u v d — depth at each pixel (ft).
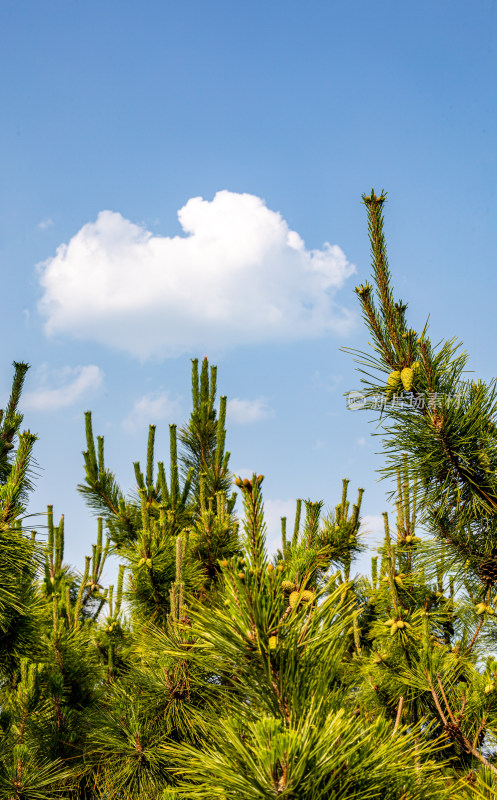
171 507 24.76
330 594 5.86
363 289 8.73
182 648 11.03
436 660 12.94
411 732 5.85
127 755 13.01
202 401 29.01
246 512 5.55
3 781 12.67
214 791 5.07
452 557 8.69
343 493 19.63
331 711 5.47
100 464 26.68
